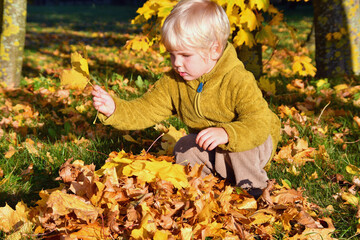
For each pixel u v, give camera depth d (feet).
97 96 7.07
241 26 12.17
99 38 42.86
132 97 15.12
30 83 18.81
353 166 8.38
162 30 6.45
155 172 6.77
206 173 7.74
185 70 6.57
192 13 6.23
